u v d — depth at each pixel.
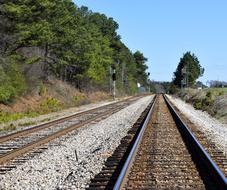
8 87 32.06
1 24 37.41
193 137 16.33
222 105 38.28
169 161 12.46
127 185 9.52
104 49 92.69
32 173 11.17
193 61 185.88
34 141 16.30
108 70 92.94
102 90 88.75
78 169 11.63
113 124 25.52
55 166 12.15
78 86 68.94
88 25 90.12
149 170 11.14
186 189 9.16
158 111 36.16
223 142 17.59
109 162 12.28
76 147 15.93
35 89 39.91
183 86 156.12
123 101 65.56
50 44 50.75
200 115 36.59
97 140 18.05
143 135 18.41
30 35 37.81
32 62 42.06
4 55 37.22
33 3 38.53
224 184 9.05
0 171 11.51
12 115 29.75
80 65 65.62
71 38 53.97
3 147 15.88
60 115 33.81
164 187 9.34
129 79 137.50
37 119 29.64
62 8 52.47
